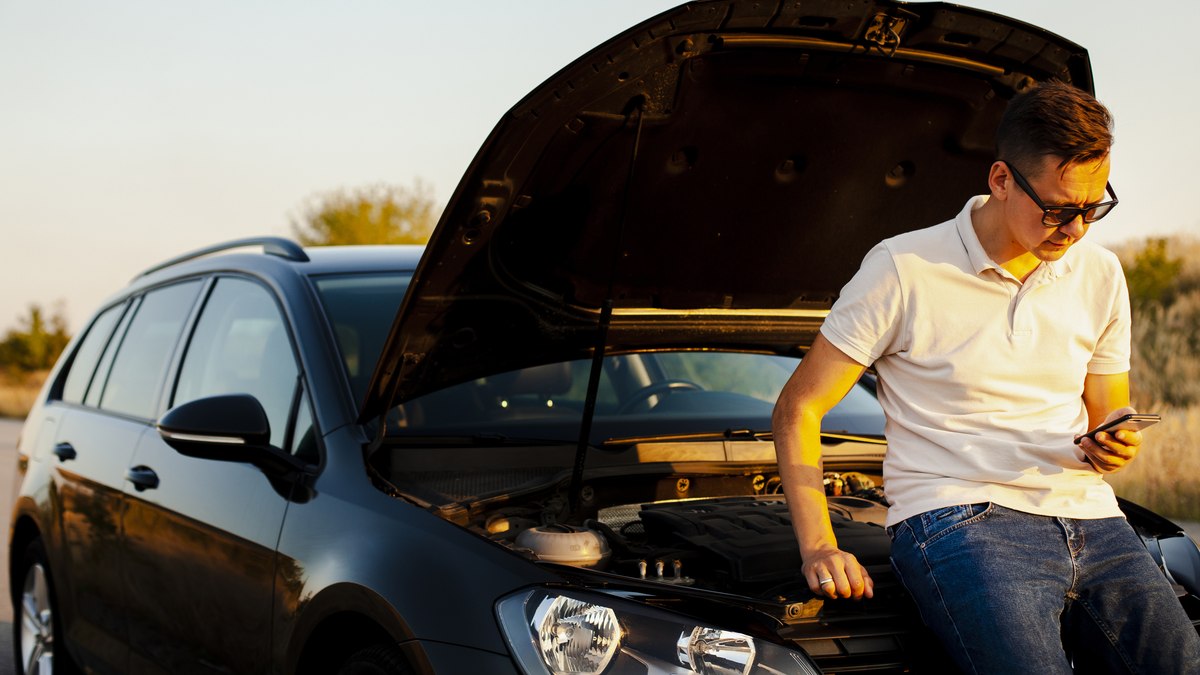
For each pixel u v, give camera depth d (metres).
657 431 3.62
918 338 2.41
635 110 2.74
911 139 3.13
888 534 2.60
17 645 5.16
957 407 2.40
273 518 3.12
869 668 2.36
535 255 3.09
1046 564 2.29
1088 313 2.45
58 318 35.97
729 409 3.81
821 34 2.75
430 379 3.25
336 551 2.81
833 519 2.95
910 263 2.41
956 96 3.02
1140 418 2.18
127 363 4.70
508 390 3.62
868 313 2.43
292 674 2.88
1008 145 2.30
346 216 33.50
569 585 2.38
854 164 3.17
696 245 3.28
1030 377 2.39
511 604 2.38
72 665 4.63
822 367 2.48
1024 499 2.33
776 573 2.63
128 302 5.10
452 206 2.67
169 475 3.72
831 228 3.36
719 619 2.29
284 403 3.45
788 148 3.05
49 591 4.75
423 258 2.76
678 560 2.70
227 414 3.23
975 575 2.24
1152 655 2.34
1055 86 2.28
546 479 3.19
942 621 2.29
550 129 2.65
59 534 4.53
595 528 2.94
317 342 3.44
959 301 2.39
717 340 3.75
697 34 2.62
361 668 2.69
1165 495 7.94
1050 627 2.22
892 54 2.82
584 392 3.74
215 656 3.31
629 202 3.05
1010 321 2.39
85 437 4.59
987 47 2.88
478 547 2.56
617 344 3.61
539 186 2.82
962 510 2.32
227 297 4.09
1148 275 17.53
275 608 2.97
